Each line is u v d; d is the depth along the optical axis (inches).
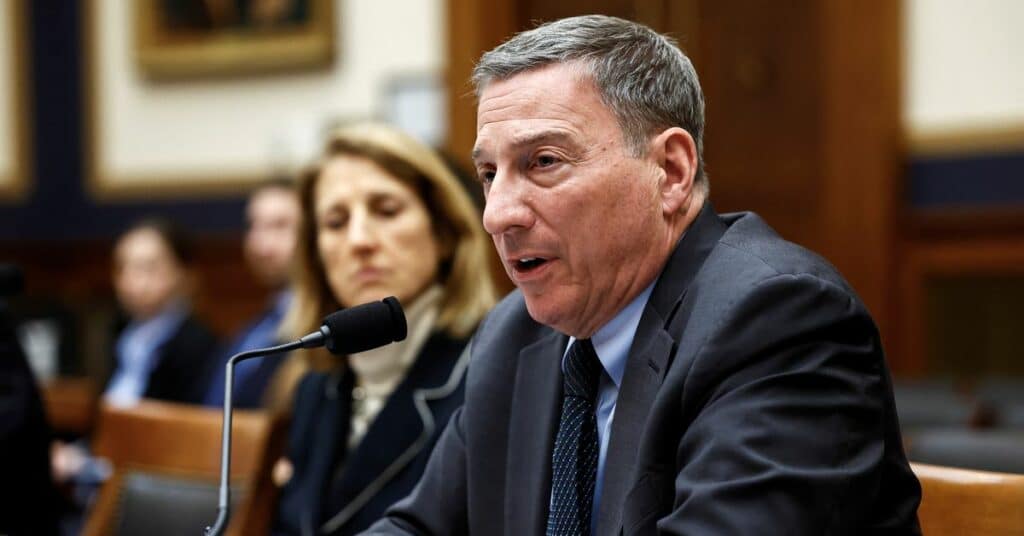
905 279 238.7
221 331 297.7
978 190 232.2
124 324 254.7
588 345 74.5
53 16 313.7
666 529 61.0
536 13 267.1
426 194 114.7
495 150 68.2
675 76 70.5
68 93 313.1
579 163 67.3
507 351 82.0
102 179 311.0
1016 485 73.9
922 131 236.5
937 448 101.8
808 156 247.0
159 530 125.0
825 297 65.0
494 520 77.5
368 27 280.8
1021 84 228.4
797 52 247.8
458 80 265.0
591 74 67.7
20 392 129.0
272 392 153.6
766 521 58.9
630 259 69.9
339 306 120.4
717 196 256.1
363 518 108.5
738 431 61.9
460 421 85.8
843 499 60.5
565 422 74.8
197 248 298.2
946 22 234.2
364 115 280.7
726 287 67.4
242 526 113.4
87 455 216.7
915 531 68.1
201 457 126.3
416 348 113.7
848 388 63.0
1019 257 228.5
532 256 68.8
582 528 71.8
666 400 66.6
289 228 217.8
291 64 286.8
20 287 120.3
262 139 292.0
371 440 110.2
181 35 298.2
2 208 318.7
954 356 235.3
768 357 64.1
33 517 129.6
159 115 303.9
